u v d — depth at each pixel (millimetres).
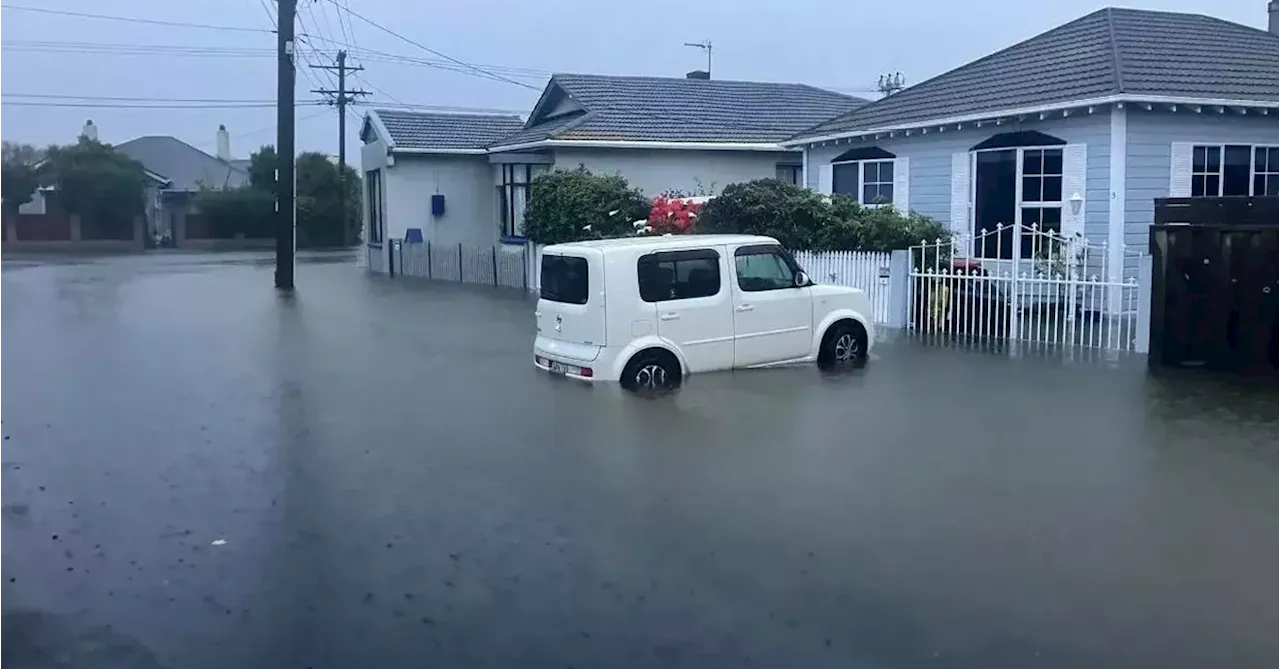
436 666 5047
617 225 24281
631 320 12016
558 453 9141
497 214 33406
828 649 5164
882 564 6324
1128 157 17094
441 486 8164
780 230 18406
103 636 5457
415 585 6102
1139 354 14055
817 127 23953
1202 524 7004
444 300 24688
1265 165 18188
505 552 6629
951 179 19969
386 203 35125
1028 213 18672
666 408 10883
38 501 7949
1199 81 17547
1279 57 19625
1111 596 5805
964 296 16234
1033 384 12047
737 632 5375
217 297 25906
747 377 12477
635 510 7469
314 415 11031
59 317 21188
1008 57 21156
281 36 28656
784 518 7234
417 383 12844
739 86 32750
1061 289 17250
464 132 36219
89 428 10531
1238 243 12734
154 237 62281
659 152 27688
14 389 12789
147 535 7109
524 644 5273
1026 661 5027
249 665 5098
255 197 60688
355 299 25109
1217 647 5172
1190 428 9781
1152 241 13461
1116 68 17562
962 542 6699
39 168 58125
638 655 5125
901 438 9500
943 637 5293
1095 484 7977
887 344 15102
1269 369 12703
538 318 13070
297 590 6066
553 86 31641
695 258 12422
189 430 10383
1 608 5855
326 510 7605
